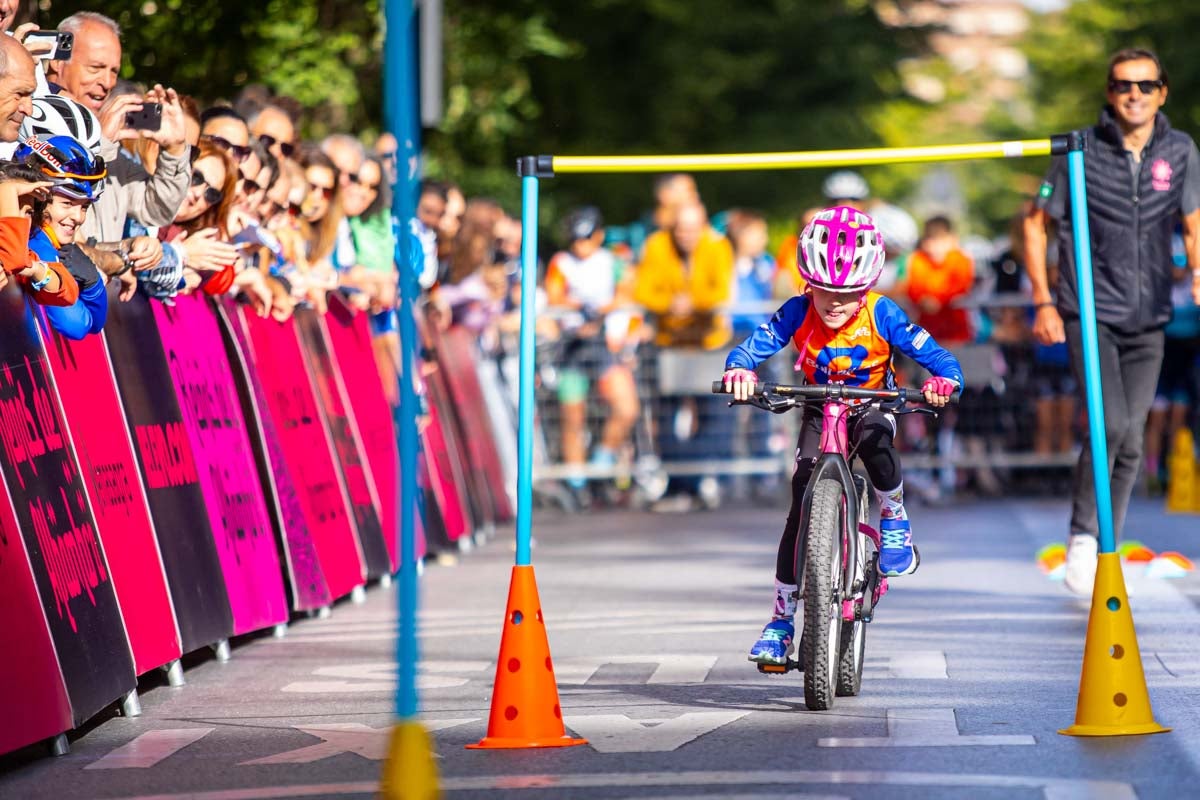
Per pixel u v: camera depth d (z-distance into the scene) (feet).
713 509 127.03
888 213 134.10
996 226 450.30
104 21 55.67
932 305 129.18
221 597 60.44
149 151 58.65
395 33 36.70
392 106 36.83
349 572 76.23
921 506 125.70
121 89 60.75
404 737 37.81
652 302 127.85
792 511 49.49
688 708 49.44
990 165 446.60
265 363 70.90
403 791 37.60
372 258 89.56
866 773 40.42
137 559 53.31
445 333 104.88
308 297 77.05
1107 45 307.17
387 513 85.15
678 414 129.29
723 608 71.97
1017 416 130.72
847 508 48.14
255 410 67.62
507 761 42.65
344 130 124.06
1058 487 132.36
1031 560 87.71
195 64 88.02
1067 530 104.17
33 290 47.78
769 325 49.62
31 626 44.01
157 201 58.90
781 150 251.19
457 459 102.32
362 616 72.64
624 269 141.38
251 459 66.59
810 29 258.98
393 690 54.08
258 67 94.02
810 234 47.80
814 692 47.83
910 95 285.43
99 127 52.70
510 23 155.63
